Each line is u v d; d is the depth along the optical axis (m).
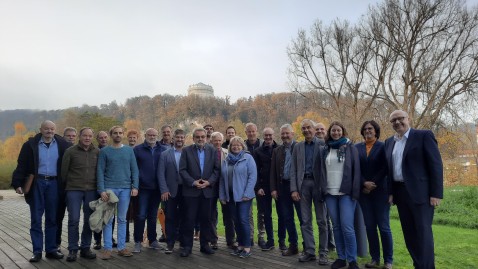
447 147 24.83
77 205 5.45
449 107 21.80
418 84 22.41
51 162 5.52
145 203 5.97
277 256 5.58
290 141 5.64
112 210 5.42
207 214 5.77
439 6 21.38
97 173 5.55
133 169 5.73
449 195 12.94
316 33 26.34
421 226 4.12
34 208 5.38
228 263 5.17
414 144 4.23
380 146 4.81
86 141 5.51
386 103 24.62
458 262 5.34
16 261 5.34
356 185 4.71
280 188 5.62
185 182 5.63
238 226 5.65
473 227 8.84
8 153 55.94
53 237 5.52
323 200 5.11
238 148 5.72
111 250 5.73
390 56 23.27
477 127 22.38
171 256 5.62
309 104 27.91
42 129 5.45
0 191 21.39
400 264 5.09
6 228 8.27
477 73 21.06
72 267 5.02
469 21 21.25
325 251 5.11
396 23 22.56
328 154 4.98
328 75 26.31
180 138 6.05
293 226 5.62
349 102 25.75
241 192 5.52
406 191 4.29
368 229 4.90
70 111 46.16
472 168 25.50
